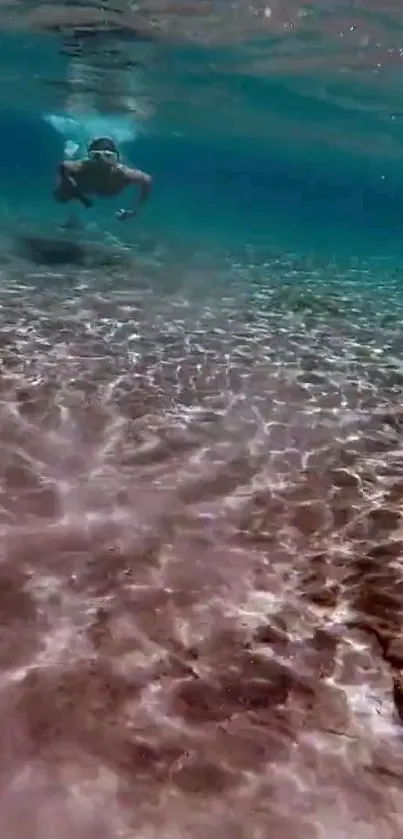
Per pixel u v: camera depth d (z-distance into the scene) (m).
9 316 9.14
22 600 4.41
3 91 20.83
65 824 3.12
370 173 32.69
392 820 3.23
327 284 13.16
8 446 6.10
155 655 4.07
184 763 3.43
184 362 8.31
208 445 6.49
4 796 3.22
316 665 4.06
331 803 3.28
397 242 28.95
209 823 3.16
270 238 22.42
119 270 12.33
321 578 4.79
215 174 41.72
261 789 3.32
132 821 3.14
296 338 9.53
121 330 9.14
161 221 22.08
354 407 7.50
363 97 16.31
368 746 3.58
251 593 4.63
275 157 31.44
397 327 10.46
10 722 3.58
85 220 17.19
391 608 4.52
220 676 3.96
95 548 4.96
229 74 15.42
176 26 12.06
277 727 3.66
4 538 4.96
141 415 6.92
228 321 9.99
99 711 3.69
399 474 6.20
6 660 3.95
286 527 5.35
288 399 7.57
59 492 5.58
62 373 7.61
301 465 6.25
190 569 4.82
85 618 4.31
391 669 4.04
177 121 22.56
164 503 5.57
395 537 5.26
